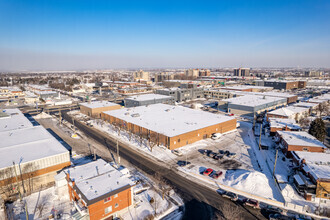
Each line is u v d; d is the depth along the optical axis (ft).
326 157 177.27
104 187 125.70
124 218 122.72
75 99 574.97
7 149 172.76
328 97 493.36
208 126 254.88
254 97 461.37
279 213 125.29
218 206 133.59
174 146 220.23
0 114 271.69
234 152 216.13
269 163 192.75
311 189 139.33
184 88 568.82
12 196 143.02
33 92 641.81
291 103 489.26
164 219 122.01
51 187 156.04
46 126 306.14
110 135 265.95
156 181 161.48
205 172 170.71
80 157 202.49
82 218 113.29
